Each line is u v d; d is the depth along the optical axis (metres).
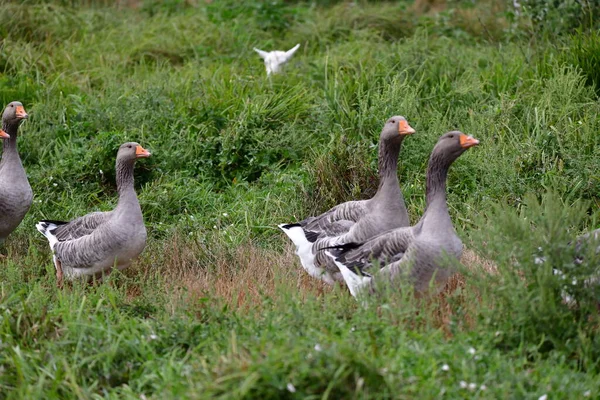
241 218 13.73
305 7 24.89
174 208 14.21
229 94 16.70
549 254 8.92
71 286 12.03
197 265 12.23
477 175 14.17
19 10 20.58
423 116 15.75
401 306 8.97
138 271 11.85
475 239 9.44
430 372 7.85
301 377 7.32
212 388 7.38
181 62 20.62
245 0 23.72
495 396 7.69
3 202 12.56
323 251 10.98
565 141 14.08
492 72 17.22
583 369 8.65
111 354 8.78
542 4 19.05
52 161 15.47
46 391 8.40
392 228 10.97
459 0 24.06
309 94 16.95
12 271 11.24
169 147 15.41
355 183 13.38
